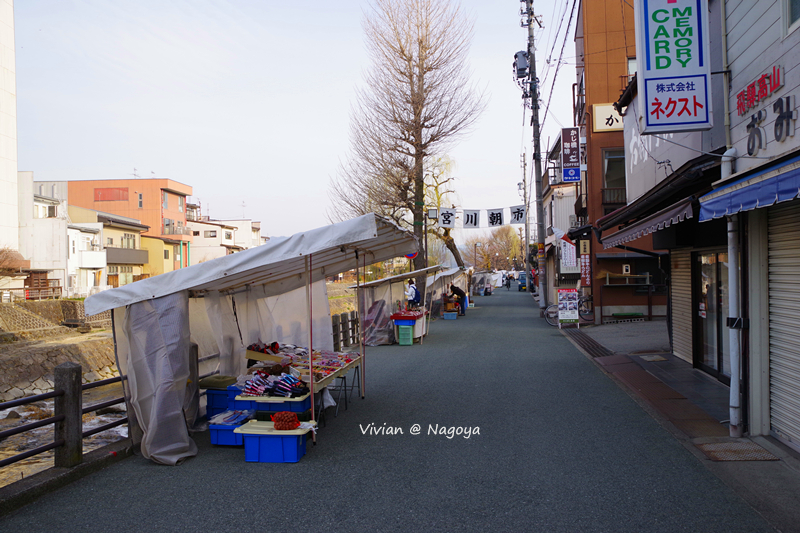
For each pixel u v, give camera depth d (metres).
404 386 9.36
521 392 8.60
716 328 9.09
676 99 6.45
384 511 4.28
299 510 4.34
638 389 8.52
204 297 7.63
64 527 4.09
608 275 19.22
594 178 19.48
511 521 4.03
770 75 5.29
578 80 23.20
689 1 6.45
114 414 11.89
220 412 7.06
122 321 5.97
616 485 4.68
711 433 6.13
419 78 19.83
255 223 84.94
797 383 5.32
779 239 5.61
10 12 34.62
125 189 59.88
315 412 7.32
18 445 9.77
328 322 9.38
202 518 4.22
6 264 31.98
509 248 100.19
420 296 18.73
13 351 18.69
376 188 20.83
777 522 3.90
